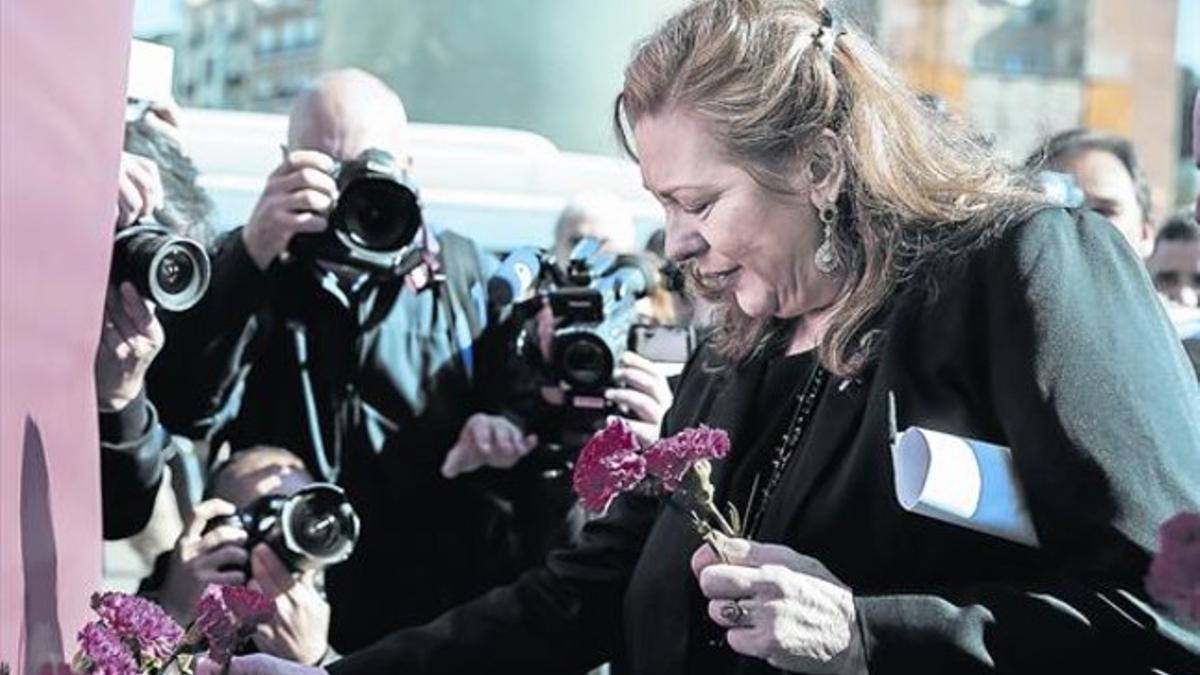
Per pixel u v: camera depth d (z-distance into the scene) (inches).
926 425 81.8
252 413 139.4
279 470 132.4
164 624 78.8
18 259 76.4
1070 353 79.4
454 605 142.6
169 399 135.1
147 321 109.9
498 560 141.8
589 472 77.7
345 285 138.6
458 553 142.6
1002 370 80.4
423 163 210.8
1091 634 77.2
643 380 137.3
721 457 79.3
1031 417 78.9
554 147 214.8
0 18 72.5
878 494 82.4
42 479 82.2
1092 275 82.0
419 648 99.4
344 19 235.9
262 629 121.2
